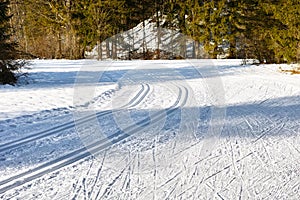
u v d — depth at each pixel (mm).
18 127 7496
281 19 20312
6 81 14320
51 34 35719
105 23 33125
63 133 7062
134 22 34062
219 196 4430
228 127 7676
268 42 21906
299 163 5535
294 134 7117
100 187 4645
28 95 11648
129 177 4988
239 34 30531
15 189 4547
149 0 33219
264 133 7195
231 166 5410
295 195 4477
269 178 4977
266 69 20141
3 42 14594
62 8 34875
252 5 28766
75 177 4949
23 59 16203
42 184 4703
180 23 31234
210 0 31031
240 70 20094
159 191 4555
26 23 35844
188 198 4371
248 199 4359
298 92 12438
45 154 5832
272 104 10312
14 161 5512
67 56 33469
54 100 10711
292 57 20656
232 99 11172
